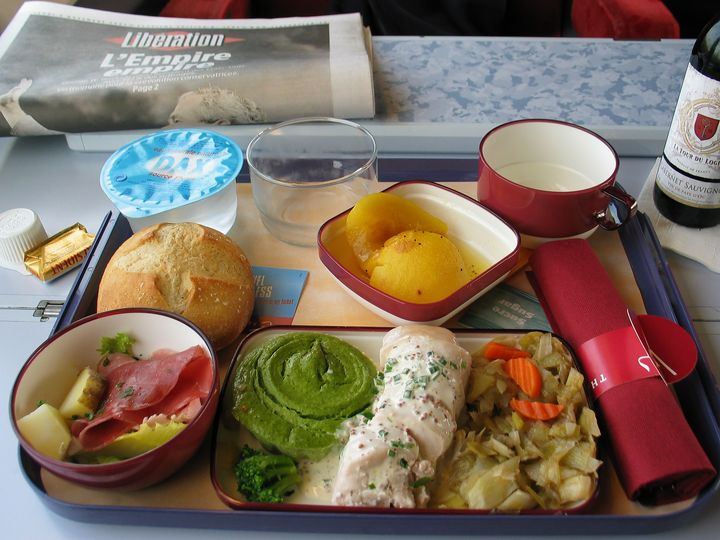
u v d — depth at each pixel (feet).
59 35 3.54
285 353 2.19
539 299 2.50
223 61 3.27
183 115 3.17
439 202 2.66
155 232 2.35
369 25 5.06
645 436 1.86
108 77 3.19
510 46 3.86
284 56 3.28
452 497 1.86
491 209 2.57
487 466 1.90
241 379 2.12
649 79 3.55
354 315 2.47
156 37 3.54
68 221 2.88
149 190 2.61
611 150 2.57
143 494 1.92
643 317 2.21
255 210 2.94
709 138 2.39
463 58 3.75
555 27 5.22
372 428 1.86
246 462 1.90
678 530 1.82
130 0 4.17
